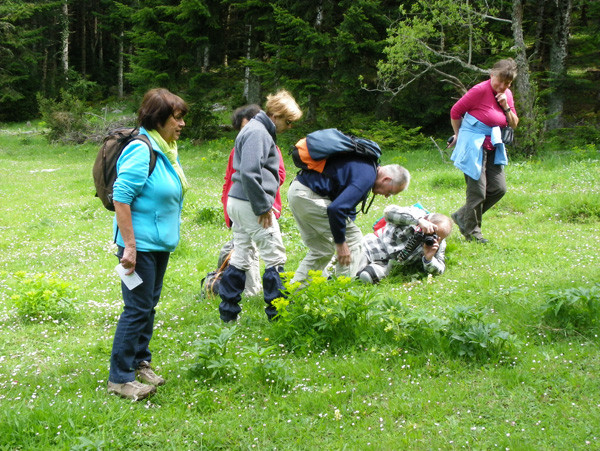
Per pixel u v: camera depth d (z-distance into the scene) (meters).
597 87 22.44
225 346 4.05
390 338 4.11
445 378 3.62
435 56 19.88
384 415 3.29
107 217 10.91
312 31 20.31
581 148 17.73
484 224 7.99
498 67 6.46
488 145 6.70
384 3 21.67
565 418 3.10
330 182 4.59
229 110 31.41
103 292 6.28
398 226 5.75
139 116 3.67
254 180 4.32
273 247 4.76
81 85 42.72
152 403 3.60
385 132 20.36
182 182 3.82
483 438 3.01
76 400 3.53
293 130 22.23
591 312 4.25
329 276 5.57
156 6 24.25
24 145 28.14
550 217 8.06
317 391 3.58
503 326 4.32
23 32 40.53
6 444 3.11
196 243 8.28
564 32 21.30
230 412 3.40
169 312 5.36
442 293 5.21
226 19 24.91
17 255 8.35
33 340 4.88
